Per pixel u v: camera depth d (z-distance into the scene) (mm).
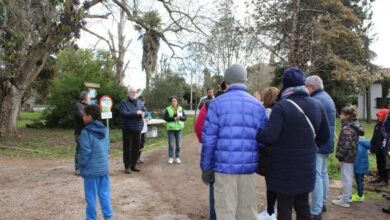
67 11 16562
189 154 14180
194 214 6723
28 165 11938
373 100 41312
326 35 19641
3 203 7324
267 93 5840
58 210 6863
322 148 5875
